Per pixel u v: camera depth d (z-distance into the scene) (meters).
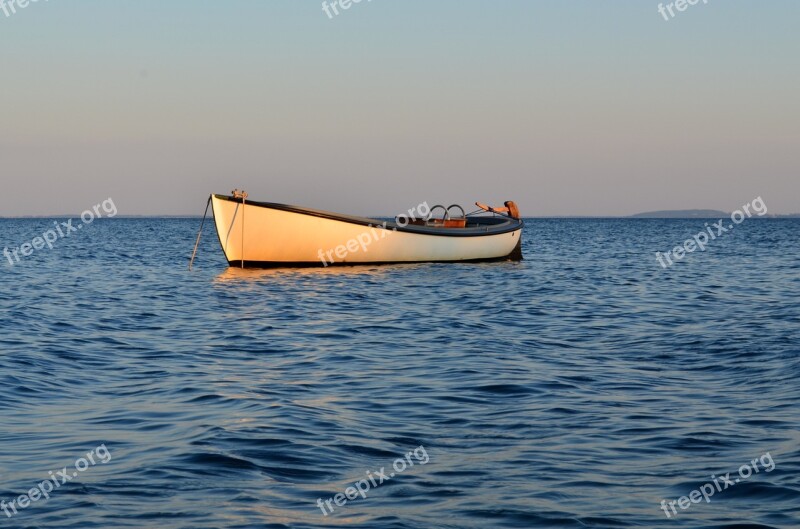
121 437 7.23
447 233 28.39
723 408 8.41
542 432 7.55
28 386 9.43
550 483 6.03
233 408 8.37
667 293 21.86
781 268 31.75
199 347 12.70
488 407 8.55
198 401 8.72
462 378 10.12
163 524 5.12
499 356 11.84
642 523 5.21
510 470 6.36
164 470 6.23
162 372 10.53
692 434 7.40
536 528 5.12
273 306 18.48
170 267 32.50
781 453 6.73
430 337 13.79
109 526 5.08
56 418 7.95
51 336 13.62
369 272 26.39
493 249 30.69
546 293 21.61
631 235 82.12
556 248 51.22
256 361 11.44
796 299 19.83
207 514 5.31
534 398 8.98
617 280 26.22
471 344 13.00
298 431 7.44
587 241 64.44
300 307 18.27
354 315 16.86
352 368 10.86
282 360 11.52
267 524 5.14
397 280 24.58
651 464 6.52
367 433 7.46
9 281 25.47
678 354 11.86
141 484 5.91
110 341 13.24
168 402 8.68
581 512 5.41
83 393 9.17
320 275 25.47
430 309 17.91
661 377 10.15
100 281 25.64
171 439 7.14
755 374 10.12
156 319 16.23
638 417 8.08
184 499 5.60
